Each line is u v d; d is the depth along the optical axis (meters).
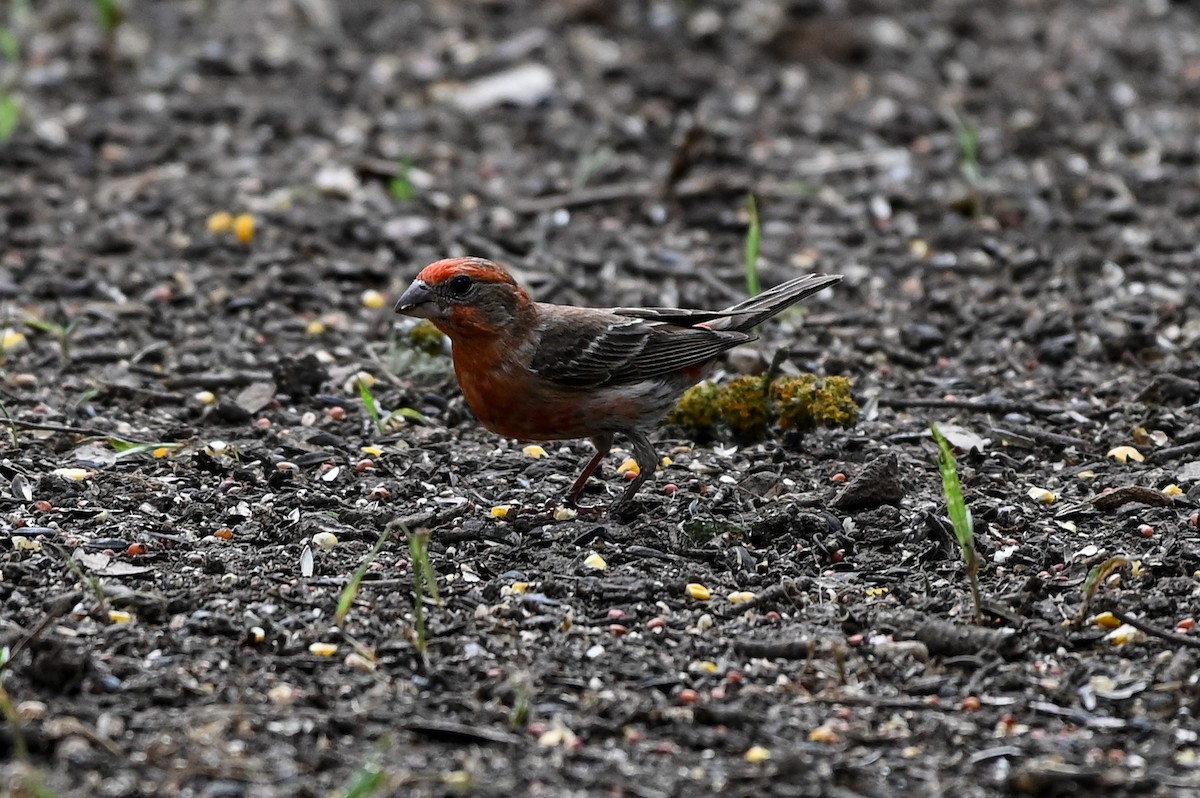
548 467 11.66
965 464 11.76
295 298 14.64
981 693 8.66
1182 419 12.36
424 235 15.99
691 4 22.19
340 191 16.91
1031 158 18.31
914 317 14.68
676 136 18.77
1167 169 17.80
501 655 8.97
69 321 13.94
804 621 9.47
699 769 7.88
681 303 14.85
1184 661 8.88
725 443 12.16
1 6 21.55
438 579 9.87
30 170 17.08
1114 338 13.80
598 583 9.75
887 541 10.44
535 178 17.58
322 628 9.16
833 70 20.75
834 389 12.30
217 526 10.48
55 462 11.35
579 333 10.69
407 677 8.70
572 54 20.81
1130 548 10.32
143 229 15.93
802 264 15.80
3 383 12.80
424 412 12.70
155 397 12.65
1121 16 22.88
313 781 7.59
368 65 20.36
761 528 10.49
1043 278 15.32
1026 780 7.66
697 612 9.55
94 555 9.94
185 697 8.33
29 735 7.73
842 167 17.97
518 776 7.75
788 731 8.27
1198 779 7.80
